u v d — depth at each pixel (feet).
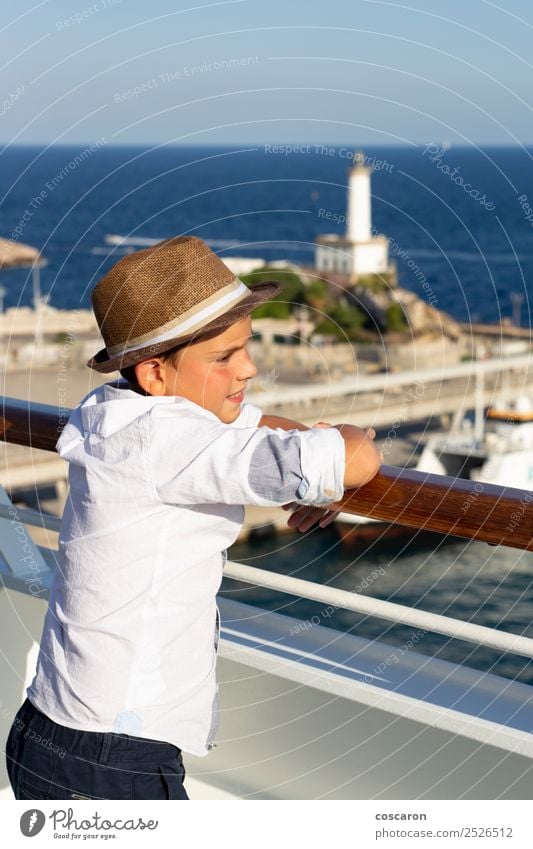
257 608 5.46
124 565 3.85
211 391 3.92
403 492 4.13
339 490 3.70
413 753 4.77
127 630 3.89
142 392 4.02
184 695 4.05
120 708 3.92
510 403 60.85
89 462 3.88
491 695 4.56
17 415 5.71
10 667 6.17
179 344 3.81
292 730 5.18
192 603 4.01
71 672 3.99
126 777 3.95
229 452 3.65
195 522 3.90
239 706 5.37
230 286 3.82
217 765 5.53
